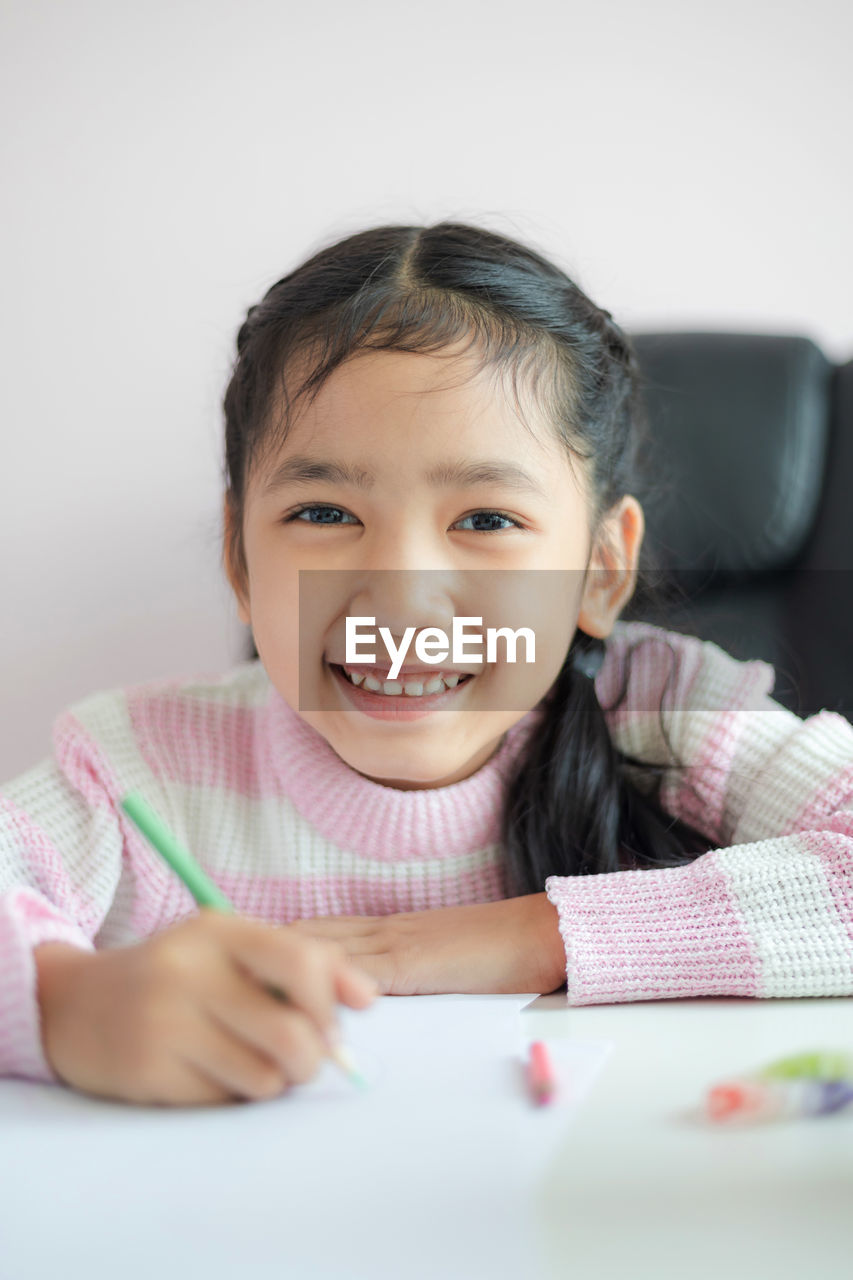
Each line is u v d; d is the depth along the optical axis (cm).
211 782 62
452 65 91
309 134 91
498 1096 42
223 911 45
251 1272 32
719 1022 48
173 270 91
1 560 91
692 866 54
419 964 52
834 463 83
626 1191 37
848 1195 36
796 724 65
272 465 57
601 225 92
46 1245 34
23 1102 43
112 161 90
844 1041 45
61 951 46
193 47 90
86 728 61
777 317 93
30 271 90
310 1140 40
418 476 55
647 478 82
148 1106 42
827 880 52
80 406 91
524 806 61
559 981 52
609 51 92
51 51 89
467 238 62
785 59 92
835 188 93
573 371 61
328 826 61
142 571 91
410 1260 33
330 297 58
